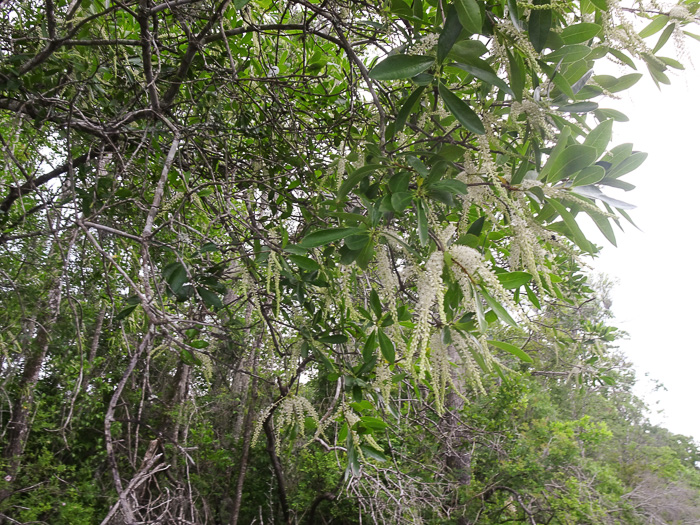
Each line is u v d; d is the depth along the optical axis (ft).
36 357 19.21
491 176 4.91
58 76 8.41
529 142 5.82
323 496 21.07
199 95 9.03
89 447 23.18
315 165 10.18
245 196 9.64
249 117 10.59
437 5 5.36
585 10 5.70
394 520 13.80
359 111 9.11
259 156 9.93
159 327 5.13
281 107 9.41
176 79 8.56
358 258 5.57
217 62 9.16
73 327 16.87
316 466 24.13
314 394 15.05
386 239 5.75
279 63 11.68
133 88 9.16
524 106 5.24
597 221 5.53
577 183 5.22
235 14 10.22
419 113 6.88
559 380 32.42
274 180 9.98
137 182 10.13
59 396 20.79
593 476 22.43
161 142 9.47
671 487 26.78
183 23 7.48
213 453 22.95
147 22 6.57
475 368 4.93
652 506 22.88
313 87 11.81
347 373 7.79
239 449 25.23
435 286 4.39
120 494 3.94
